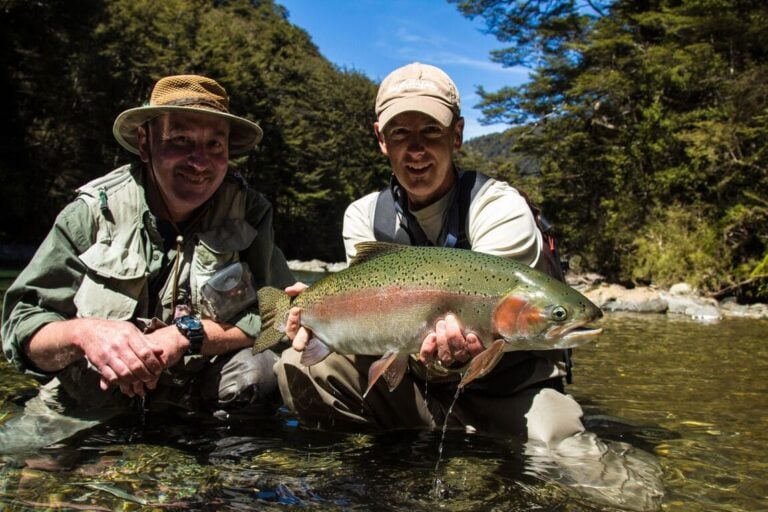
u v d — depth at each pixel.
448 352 1.13
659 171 7.62
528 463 1.07
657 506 0.90
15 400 1.33
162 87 1.26
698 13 7.71
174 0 17.12
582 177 10.62
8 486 0.90
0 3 9.04
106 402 1.30
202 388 1.35
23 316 1.21
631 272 7.38
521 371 1.25
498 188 1.33
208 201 1.36
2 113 10.00
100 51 12.37
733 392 1.69
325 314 1.21
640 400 1.59
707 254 6.33
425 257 1.16
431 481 0.98
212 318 1.31
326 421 1.29
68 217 1.25
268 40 26.88
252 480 0.96
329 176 20.80
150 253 1.30
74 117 11.74
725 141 6.62
